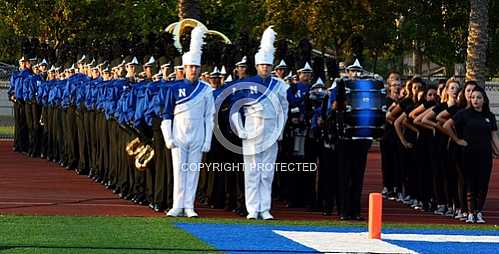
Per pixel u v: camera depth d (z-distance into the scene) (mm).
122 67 40125
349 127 33688
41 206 36156
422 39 76625
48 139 54000
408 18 76812
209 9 79312
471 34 65125
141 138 35719
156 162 34938
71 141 49188
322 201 36375
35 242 27359
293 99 36094
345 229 31703
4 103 99062
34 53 56469
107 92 39406
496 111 93688
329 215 35719
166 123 33562
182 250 26750
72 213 34250
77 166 49219
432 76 83562
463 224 33906
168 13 79250
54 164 52625
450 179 35406
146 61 37594
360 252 27031
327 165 35719
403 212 37250
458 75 81500
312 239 29234
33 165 52125
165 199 34906
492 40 75375
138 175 36938
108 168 41812
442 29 77188
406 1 76000
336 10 72875
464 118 34188
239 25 79312
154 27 79125
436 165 36250
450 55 78000
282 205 38250
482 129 34062
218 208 36750
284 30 74250
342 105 33844
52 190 41531
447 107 35250
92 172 45094
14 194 40125
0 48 88375
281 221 33562
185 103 33469
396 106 38906
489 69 78812
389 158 41000
